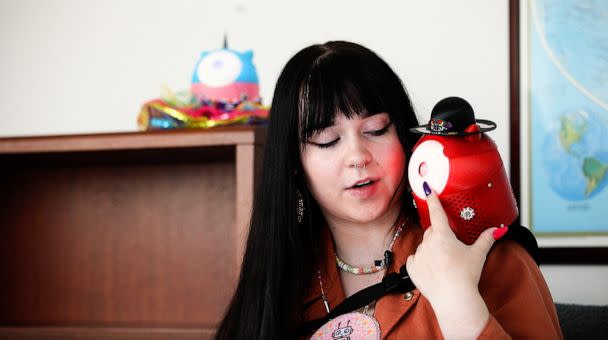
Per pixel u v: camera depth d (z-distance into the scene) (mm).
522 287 868
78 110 1884
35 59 1908
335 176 945
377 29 1744
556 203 1611
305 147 977
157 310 1543
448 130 833
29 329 1469
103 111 1872
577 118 1615
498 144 1653
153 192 1564
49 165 1579
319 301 1012
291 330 1012
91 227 1587
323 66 963
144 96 1855
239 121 1328
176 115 1354
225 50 1404
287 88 995
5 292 1610
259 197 1051
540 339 824
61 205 1604
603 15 1619
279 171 1019
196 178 1545
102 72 1883
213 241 1526
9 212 1622
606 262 1580
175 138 1274
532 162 1625
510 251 908
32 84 1906
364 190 932
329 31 1772
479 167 818
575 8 1631
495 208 830
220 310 1506
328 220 1030
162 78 1852
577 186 1605
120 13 1886
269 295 1011
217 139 1253
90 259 1582
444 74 1698
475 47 1688
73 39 1902
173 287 1539
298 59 1005
